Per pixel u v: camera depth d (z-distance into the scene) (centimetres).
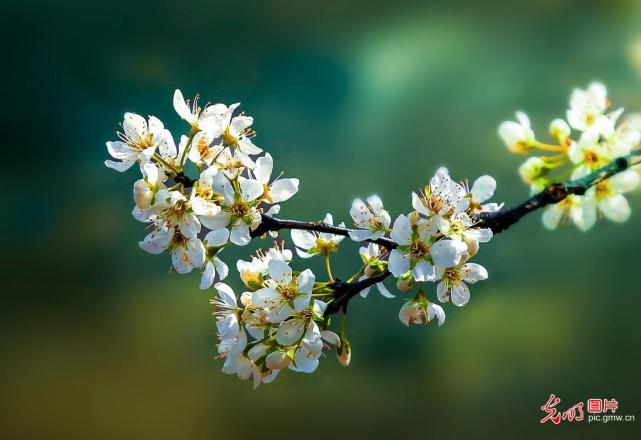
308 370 65
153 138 66
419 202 65
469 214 66
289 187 66
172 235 65
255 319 66
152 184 65
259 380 66
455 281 66
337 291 66
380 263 66
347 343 66
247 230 65
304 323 65
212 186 65
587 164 66
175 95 66
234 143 66
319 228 66
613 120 66
